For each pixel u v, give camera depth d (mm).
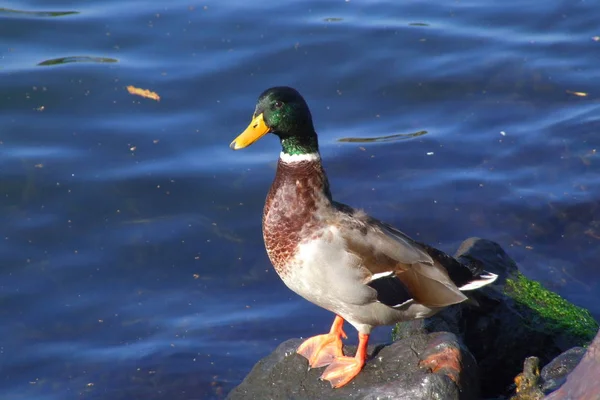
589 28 14344
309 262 7129
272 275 10227
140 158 11688
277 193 7344
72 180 11289
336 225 7121
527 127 12469
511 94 13047
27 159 11523
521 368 8367
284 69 13281
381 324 7391
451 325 8312
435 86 13133
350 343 9234
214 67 13180
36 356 9148
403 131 12430
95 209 10969
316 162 7309
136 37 13711
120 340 9359
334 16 14430
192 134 12117
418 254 7207
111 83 12766
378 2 14883
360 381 7121
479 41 13984
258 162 11750
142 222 10828
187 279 10133
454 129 12477
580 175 11641
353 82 13156
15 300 9789
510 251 10648
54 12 14156
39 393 8719
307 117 7281
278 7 14562
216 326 9508
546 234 10867
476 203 11289
